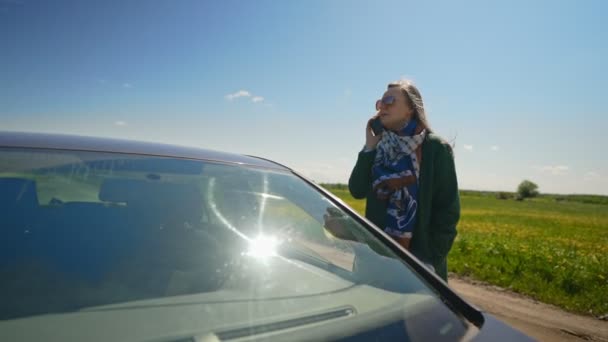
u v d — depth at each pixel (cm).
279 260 150
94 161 164
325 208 192
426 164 280
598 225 3506
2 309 99
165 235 143
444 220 281
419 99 292
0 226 122
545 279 720
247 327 110
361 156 312
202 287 125
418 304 138
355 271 153
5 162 145
